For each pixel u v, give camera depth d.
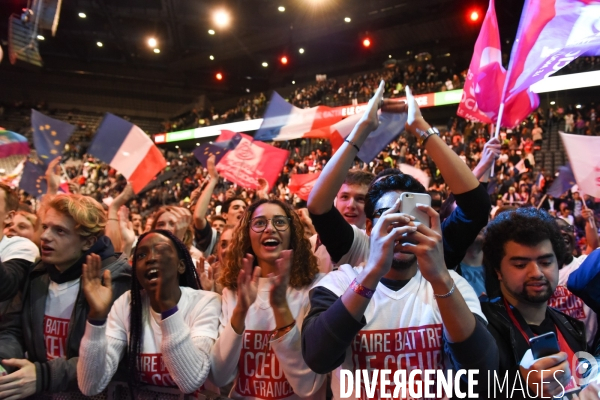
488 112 2.96
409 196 1.49
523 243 1.65
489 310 1.72
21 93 29.22
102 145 4.23
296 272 2.07
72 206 2.09
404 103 1.99
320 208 1.89
